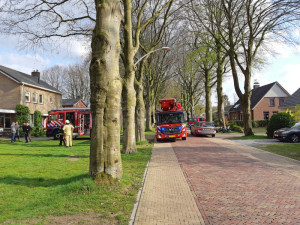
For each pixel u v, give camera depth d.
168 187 6.35
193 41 27.75
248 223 4.10
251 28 20.08
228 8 20.34
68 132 16.94
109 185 5.84
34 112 31.98
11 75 29.50
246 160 10.23
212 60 30.45
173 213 4.55
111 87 6.04
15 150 14.83
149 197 5.48
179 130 19.70
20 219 4.15
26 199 5.28
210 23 21.58
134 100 12.77
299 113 22.23
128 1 11.90
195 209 4.77
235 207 4.87
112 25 6.00
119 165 6.21
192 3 18.02
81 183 5.72
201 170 8.44
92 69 5.95
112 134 6.07
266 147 14.30
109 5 5.95
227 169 8.54
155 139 22.14
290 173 7.75
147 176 7.54
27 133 20.92
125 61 12.55
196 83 44.34
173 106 20.86
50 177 7.43
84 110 23.69
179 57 27.70
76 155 12.42
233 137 22.19
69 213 4.39
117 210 4.55
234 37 22.64
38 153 13.34
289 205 4.91
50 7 13.91
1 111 26.56
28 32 14.33
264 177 7.30
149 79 31.33
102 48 5.88
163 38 23.97
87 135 23.62
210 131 24.70
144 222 4.12
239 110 53.53
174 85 49.03
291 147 13.87
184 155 11.84
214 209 4.78
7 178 7.30
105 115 6.02
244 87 21.86
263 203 5.07
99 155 5.96
